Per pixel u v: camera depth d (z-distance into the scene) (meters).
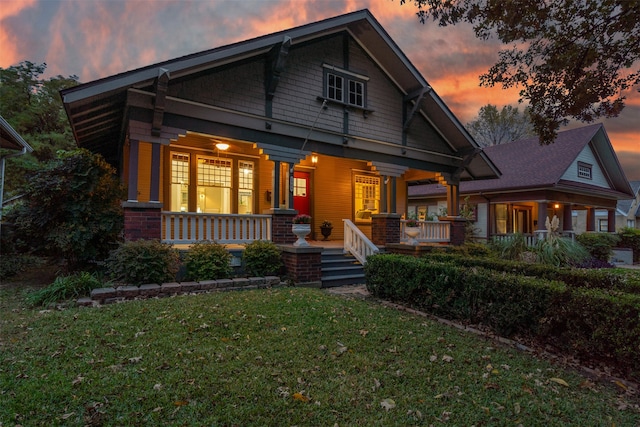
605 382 3.38
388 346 3.82
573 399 2.92
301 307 5.01
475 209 16.84
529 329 4.30
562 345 4.00
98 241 7.02
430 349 3.82
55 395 2.58
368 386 2.93
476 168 12.45
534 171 15.70
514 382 3.15
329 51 9.16
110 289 5.38
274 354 3.46
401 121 10.54
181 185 8.86
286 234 8.07
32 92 18.69
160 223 6.66
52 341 3.56
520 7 4.47
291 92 8.42
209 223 7.30
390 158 10.31
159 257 6.00
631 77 4.84
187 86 7.01
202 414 2.45
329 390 2.83
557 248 11.04
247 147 9.79
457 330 4.66
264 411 2.51
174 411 2.46
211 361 3.24
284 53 7.52
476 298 4.82
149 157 8.51
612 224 19.20
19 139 9.55
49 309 4.86
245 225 7.71
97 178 7.03
